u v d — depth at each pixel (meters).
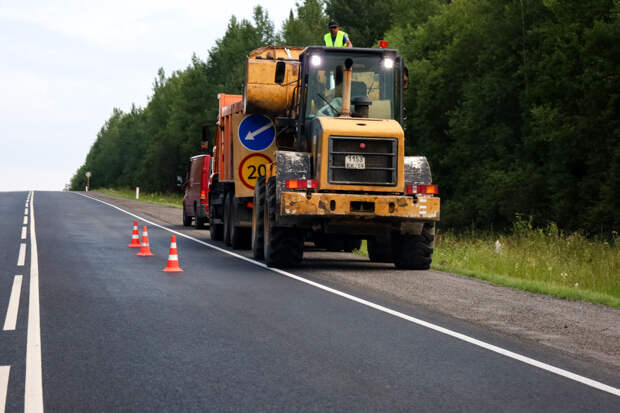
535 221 34.03
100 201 51.34
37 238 20.55
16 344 6.77
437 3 61.12
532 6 37.97
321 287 10.76
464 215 39.66
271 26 76.38
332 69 13.52
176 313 8.50
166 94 98.75
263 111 16.28
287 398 5.01
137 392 5.16
